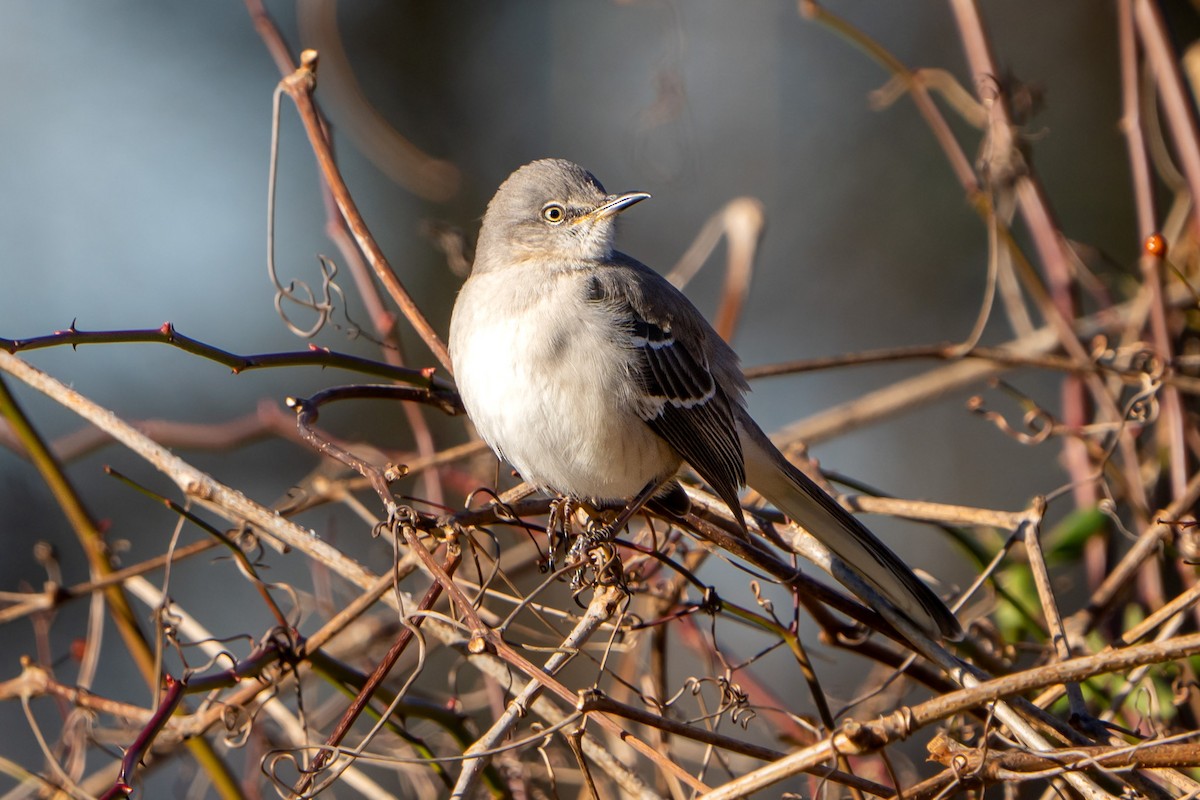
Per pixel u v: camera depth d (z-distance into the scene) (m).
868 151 19.34
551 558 7.86
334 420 16.64
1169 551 9.08
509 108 19.83
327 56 12.51
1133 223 17.86
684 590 8.77
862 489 9.28
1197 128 9.59
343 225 9.64
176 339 6.98
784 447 10.19
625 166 19.36
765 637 14.99
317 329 8.22
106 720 12.00
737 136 19.48
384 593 7.79
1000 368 11.52
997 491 17.08
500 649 6.42
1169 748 6.21
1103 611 8.45
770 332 18.94
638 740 6.53
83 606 14.50
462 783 6.63
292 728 8.47
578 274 9.33
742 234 11.55
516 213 9.80
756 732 11.02
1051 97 18.69
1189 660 8.07
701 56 19.61
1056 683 6.14
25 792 9.05
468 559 9.84
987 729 6.56
